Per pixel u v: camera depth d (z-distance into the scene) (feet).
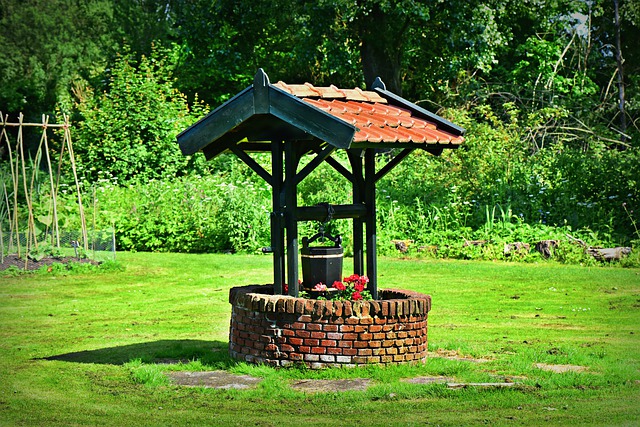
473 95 87.25
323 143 27.78
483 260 53.26
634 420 20.89
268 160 66.80
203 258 54.44
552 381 24.70
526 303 39.65
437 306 39.01
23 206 63.87
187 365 26.96
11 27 114.73
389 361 25.72
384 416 21.33
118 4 116.67
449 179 62.69
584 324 34.78
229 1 89.66
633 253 51.83
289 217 26.08
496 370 26.27
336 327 25.38
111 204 62.13
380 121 26.25
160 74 86.12
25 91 111.75
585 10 95.66
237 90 104.78
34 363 28.17
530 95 89.04
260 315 26.11
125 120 75.72
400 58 88.74
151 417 21.58
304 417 21.30
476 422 20.76
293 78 101.60
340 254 27.12
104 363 28.02
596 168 61.16
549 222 57.93
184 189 62.28
